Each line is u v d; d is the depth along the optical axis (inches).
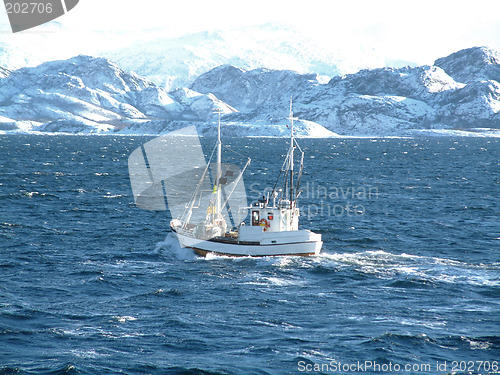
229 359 3449.8
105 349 3558.1
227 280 5027.1
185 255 5949.8
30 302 4372.5
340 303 4451.3
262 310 4274.1
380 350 3570.4
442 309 4315.9
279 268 5398.6
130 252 6146.7
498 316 4158.5
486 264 5748.0
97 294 4618.6
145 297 4552.2
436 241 6889.8
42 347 3575.3
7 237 6801.2
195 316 4133.9
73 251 6166.3
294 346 3639.3
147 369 3304.6
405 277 5152.6
